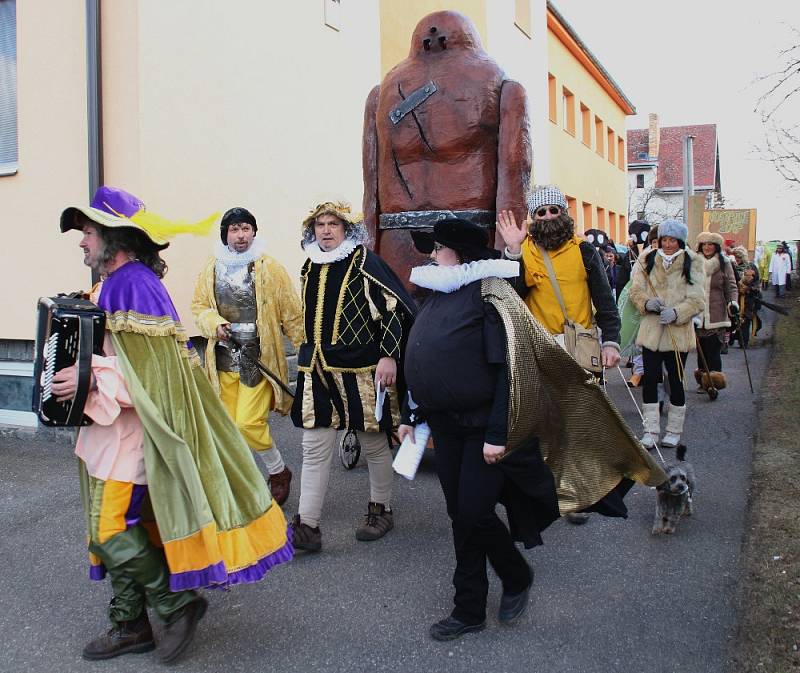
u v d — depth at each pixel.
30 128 7.10
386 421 4.34
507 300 3.15
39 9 6.98
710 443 6.49
